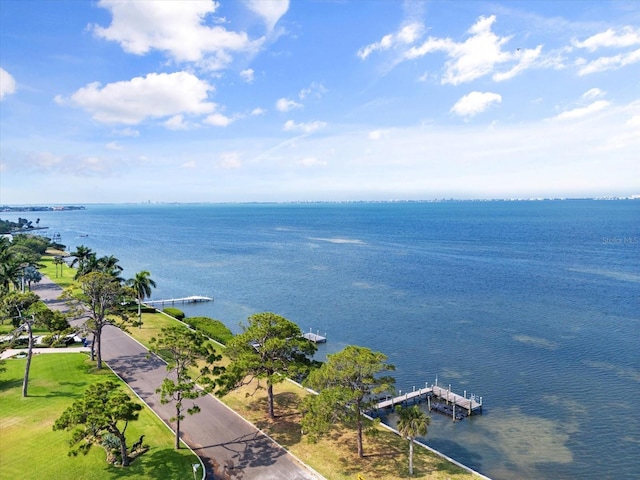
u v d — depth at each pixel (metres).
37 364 62.56
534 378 64.44
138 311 95.31
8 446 41.22
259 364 46.25
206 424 47.47
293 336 50.06
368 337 84.31
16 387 54.53
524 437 49.66
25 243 176.25
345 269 160.12
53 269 148.75
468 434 50.44
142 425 46.31
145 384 57.41
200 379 43.66
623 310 98.31
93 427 35.78
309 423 40.44
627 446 47.38
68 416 35.66
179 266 172.75
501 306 104.06
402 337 83.69
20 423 45.69
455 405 56.59
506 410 55.75
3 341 61.31
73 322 84.44
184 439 44.22
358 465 40.12
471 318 94.69
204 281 143.25
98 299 62.81
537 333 83.94
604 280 131.25
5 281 83.75
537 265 160.12
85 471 37.56
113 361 65.50
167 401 41.28
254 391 56.47
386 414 55.38
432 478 38.44
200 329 81.00
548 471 43.44
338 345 80.81
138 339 76.25
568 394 59.41
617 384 61.88
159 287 135.12
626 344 77.12
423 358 73.12
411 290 123.56
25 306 58.66
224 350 50.25
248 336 47.97
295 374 46.22
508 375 65.75
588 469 43.75
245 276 150.38
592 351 74.19
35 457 39.47
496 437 49.72
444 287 126.31
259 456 41.34
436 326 89.75
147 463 39.19
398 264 168.75
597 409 55.28
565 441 48.66
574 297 111.19
